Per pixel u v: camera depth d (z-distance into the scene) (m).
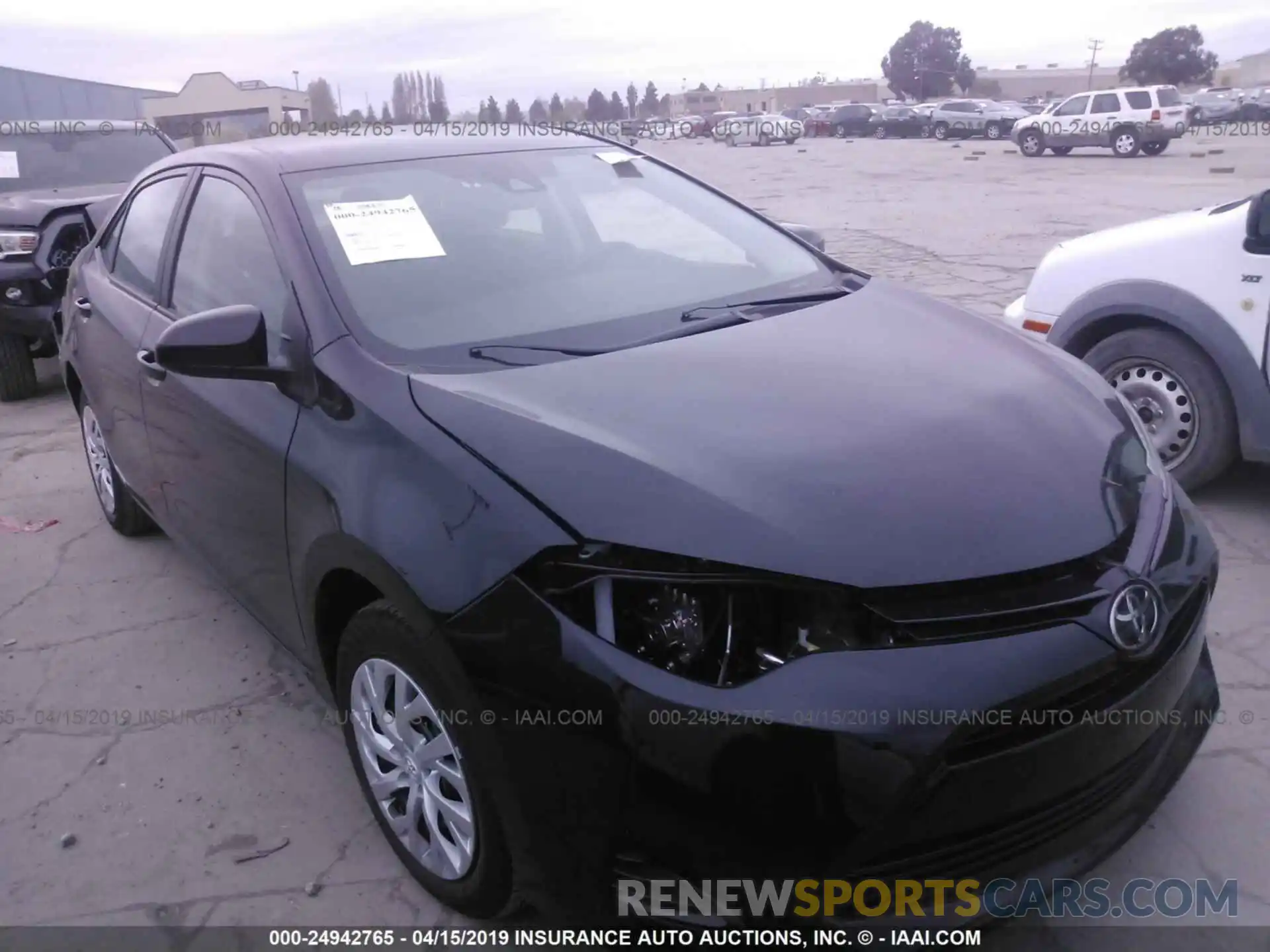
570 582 2.05
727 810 1.93
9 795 3.05
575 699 2.01
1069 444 2.45
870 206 17.83
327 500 2.51
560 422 2.33
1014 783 2.00
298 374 2.73
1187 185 19.75
